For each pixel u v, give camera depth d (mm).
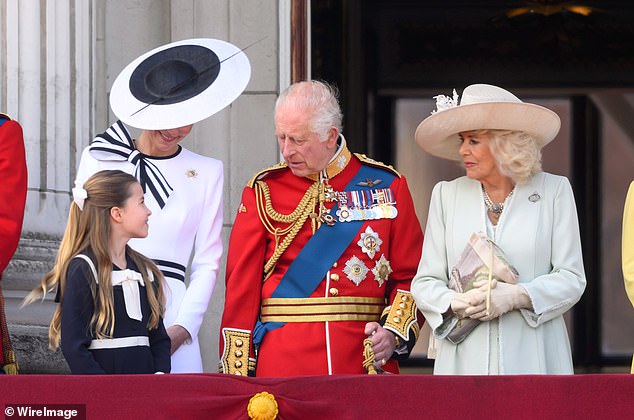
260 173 19688
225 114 26469
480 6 46938
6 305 23141
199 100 19438
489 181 18453
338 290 19016
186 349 19438
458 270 17969
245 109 26562
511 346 17781
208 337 25844
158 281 18375
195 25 26844
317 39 43844
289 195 19500
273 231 19281
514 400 15516
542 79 47188
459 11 46938
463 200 18578
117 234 17984
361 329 19031
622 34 47125
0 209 18703
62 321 17391
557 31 47125
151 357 17828
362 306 19125
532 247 18047
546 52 47125
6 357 18562
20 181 19078
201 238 20078
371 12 46438
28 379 15625
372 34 46500
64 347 17297
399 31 46688
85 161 19906
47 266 23484
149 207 19719
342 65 44844
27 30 24156
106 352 17438
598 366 46125
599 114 47281
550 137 18484
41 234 23594
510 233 18156
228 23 26812
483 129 18219
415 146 46281
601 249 46844
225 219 26312
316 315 18938
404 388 15641
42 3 24438
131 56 26719
